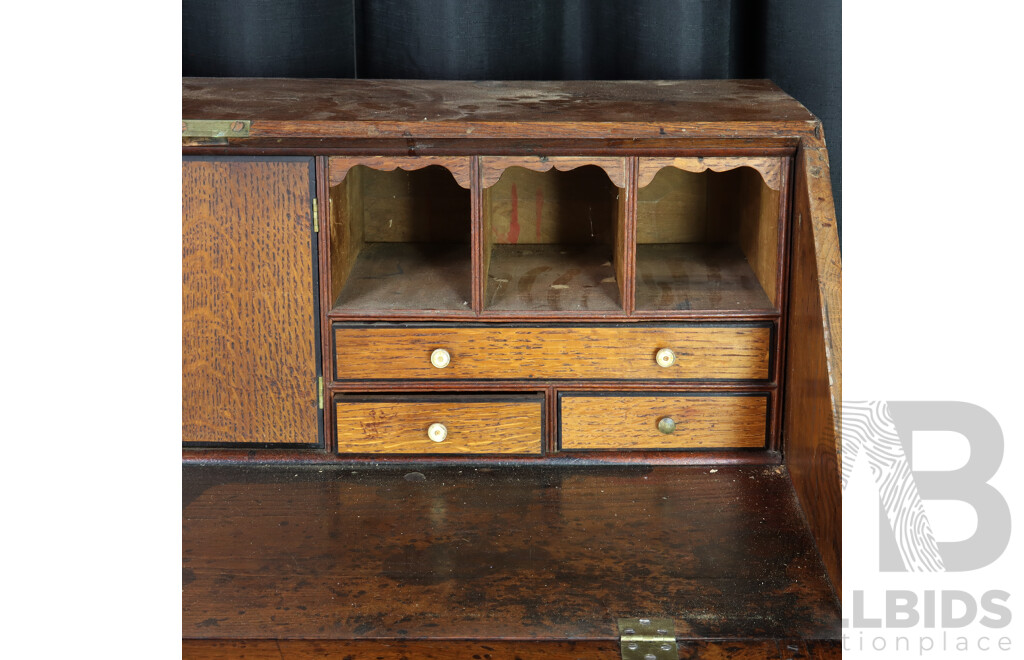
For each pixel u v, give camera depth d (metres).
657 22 2.75
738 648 1.82
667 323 2.29
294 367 2.31
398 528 2.12
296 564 2.00
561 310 2.29
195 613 1.87
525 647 1.82
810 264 2.12
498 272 2.52
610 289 2.41
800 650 1.82
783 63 2.76
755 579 1.96
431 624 1.84
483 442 2.35
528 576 1.97
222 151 2.20
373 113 2.25
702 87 2.59
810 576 1.97
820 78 2.75
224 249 2.25
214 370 2.32
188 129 2.17
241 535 2.09
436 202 2.72
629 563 2.00
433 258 2.62
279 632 1.83
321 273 2.27
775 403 2.33
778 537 2.09
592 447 2.36
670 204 2.72
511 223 2.72
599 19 2.82
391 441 2.35
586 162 2.20
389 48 2.80
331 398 2.33
